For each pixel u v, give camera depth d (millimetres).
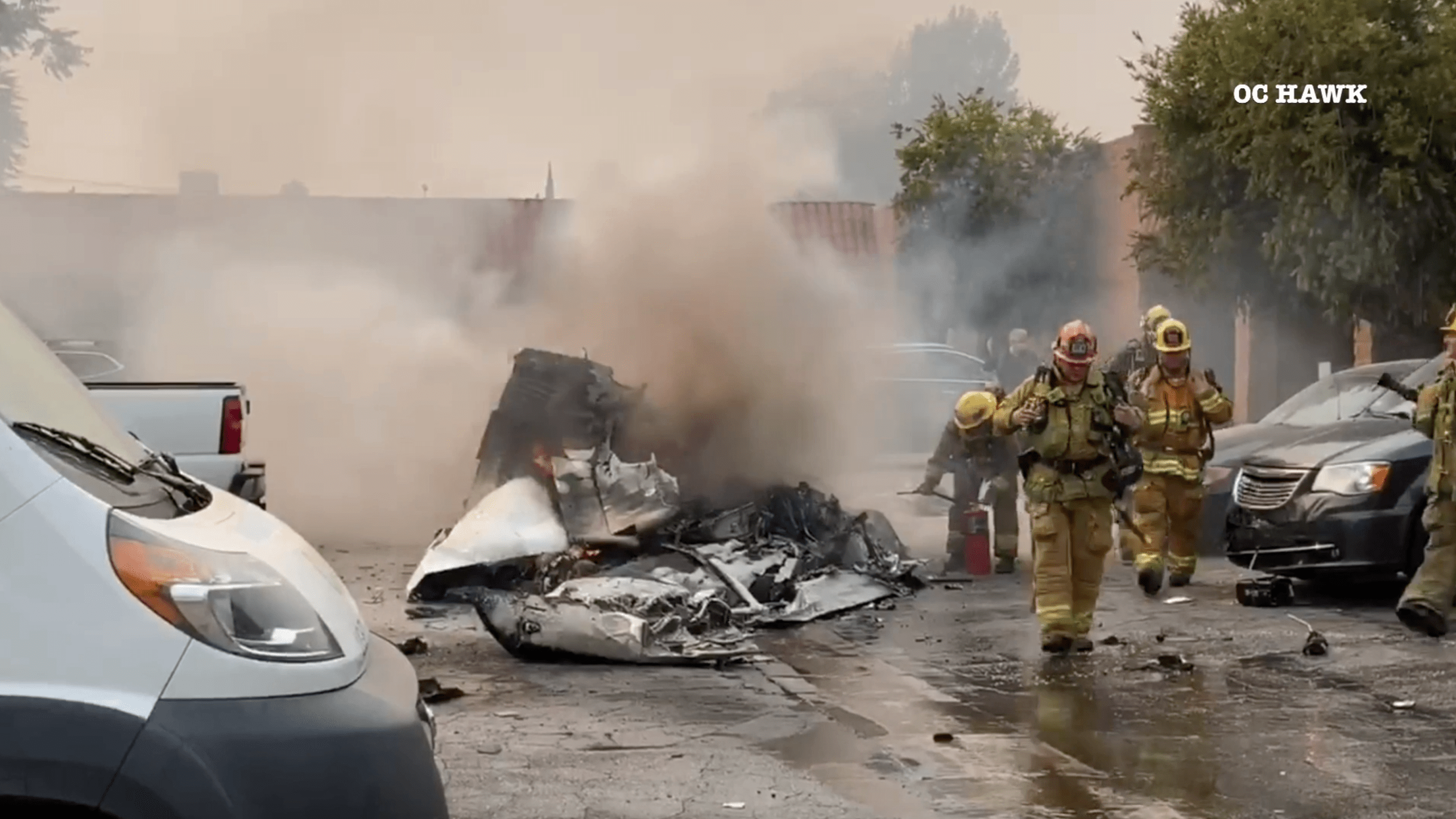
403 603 9945
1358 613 9398
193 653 2900
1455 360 8453
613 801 5266
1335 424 10742
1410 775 5672
